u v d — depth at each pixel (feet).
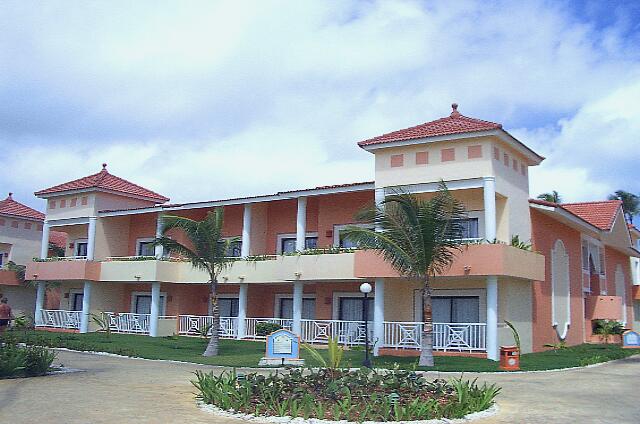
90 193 109.81
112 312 108.06
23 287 128.67
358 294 85.20
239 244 100.22
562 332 88.22
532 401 39.78
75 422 30.09
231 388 35.96
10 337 53.93
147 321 101.55
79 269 105.40
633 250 120.47
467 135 69.10
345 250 79.66
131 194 112.98
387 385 36.40
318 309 88.22
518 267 68.49
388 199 58.75
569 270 93.04
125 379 47.98
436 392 36.11
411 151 73.72
